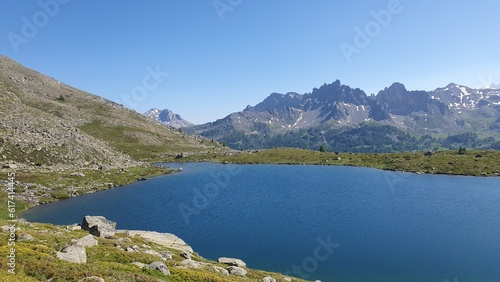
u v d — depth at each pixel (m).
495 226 78.94
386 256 60.84
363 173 176.12
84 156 154.12
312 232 75.56
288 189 130.75
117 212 92.94
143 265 31.45
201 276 30.77
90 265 26.12
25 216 85.12
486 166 173.50
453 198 112.25
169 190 126.56
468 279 51.12
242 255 62.34
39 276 22.28
